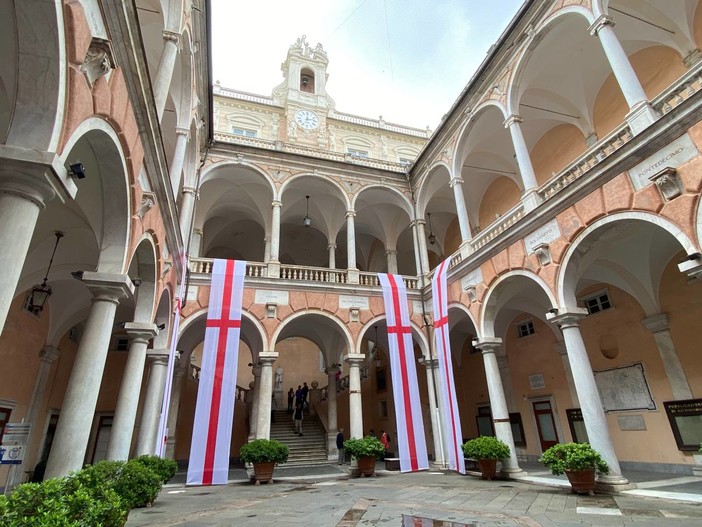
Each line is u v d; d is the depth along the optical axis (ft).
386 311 51.37
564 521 19.89
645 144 26.13
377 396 74.33
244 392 74.74
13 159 11.22
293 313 48.98
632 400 39.14
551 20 37.29
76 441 17.74
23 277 29.66
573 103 44.68
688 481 30.25
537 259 35.58
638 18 35.40
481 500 26.22
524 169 39.17
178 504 27.22
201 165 53.01
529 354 52.70
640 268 37.73
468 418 64.13
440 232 71.26
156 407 37.37
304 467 52.54
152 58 37.86
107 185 18.93
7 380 33.47
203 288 46.98
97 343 19.04
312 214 67.21
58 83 11.93
